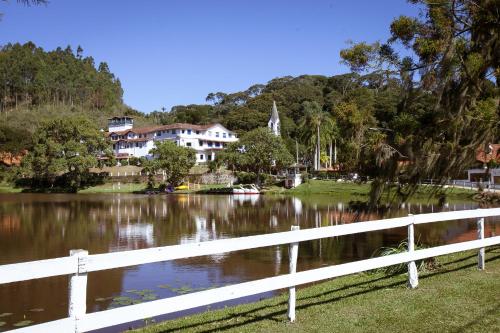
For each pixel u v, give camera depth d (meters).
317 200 49.09
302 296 7.54
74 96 166.00
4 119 111.06
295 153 89.38
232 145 70.38
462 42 12.76
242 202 47.53
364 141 14.05
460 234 21.03
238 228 26.50
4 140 80.38
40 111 134.75
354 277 9.41
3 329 9.03
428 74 13.20
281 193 61.88
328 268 6.09
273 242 5.46
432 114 13.42
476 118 12.16
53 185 71.69
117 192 68.00
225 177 75.38
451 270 8.73
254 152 67.81
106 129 119.62
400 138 13.43
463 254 10.53
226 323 6.08
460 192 42.66
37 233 24.14
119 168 86.00
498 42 12.29
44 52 186.62
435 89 13.40
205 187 71.50
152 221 29.98
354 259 16.25
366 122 14.40
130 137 100.00
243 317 6.35
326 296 7.33
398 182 14.01
